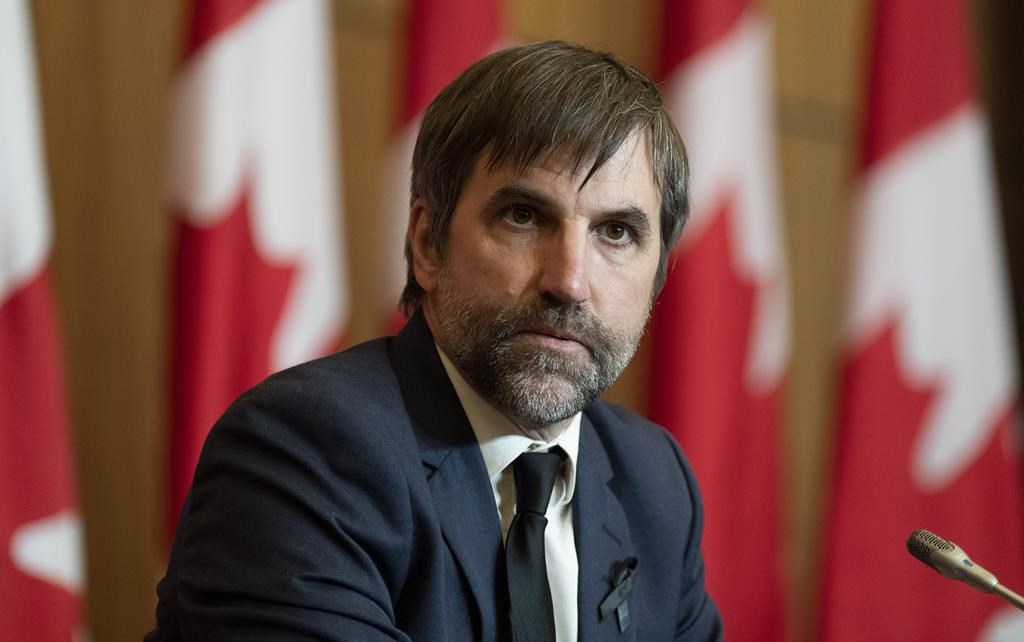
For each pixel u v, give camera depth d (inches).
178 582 86.2
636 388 234.2
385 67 218.7
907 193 231.5
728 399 208.4
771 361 213.5
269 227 173.5
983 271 234.2
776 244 228.7
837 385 255.4
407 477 86.9
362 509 83.5
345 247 213.9
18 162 149.1
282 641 77.2
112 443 191.0
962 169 234.4
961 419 230.4
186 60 171.6
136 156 193.6
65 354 187.6
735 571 208.5
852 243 243.1
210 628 80.2
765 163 216.1
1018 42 291.0
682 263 206.2
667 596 106.1
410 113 185.5
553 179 87.2
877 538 224.5
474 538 89.7
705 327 205.3
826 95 272.5
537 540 91.6
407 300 104.0
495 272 88.5
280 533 80.8
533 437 95.4
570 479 98.1
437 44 186.4
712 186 207.9
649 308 96.0
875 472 226.1
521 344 88.0
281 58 175.6
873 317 230.1
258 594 78.8
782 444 221.5
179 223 170.9
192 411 167.0
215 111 169.5
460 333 90.7
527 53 91.7
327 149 181.2
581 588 95.3
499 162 88.4
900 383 228.7
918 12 234.7
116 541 191.5
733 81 211.8
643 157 90.9
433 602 85.7
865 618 222.5
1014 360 281.0
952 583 225.9
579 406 89.9
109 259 191.0
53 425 150.3
